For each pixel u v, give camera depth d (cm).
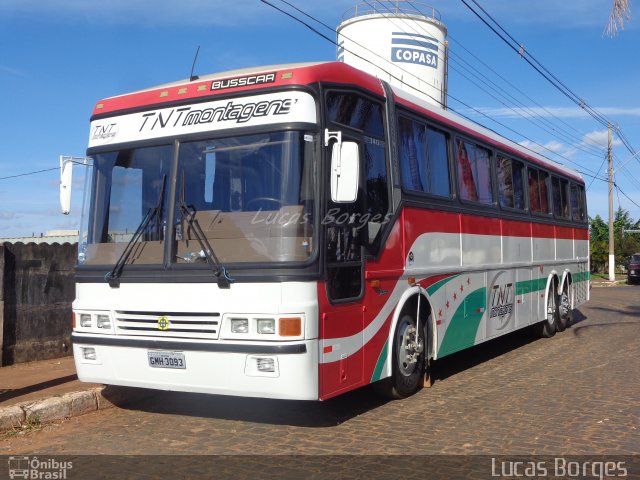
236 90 638
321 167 610
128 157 682
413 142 804
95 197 698
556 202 1403
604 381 889
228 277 595
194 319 610
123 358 647
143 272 640
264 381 581
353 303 650
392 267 728
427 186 827
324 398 598
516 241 1131
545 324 1316
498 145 1077
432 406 750
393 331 729
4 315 944
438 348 845
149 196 661
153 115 679
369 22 2405
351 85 679
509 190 1116
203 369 605
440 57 2455
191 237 626
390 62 2384
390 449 591
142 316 637
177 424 684
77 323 681
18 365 952
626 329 1487
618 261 6328
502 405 754
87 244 691
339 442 613
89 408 738
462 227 913
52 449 607
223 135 632
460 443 608
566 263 1452
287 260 584
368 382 680
